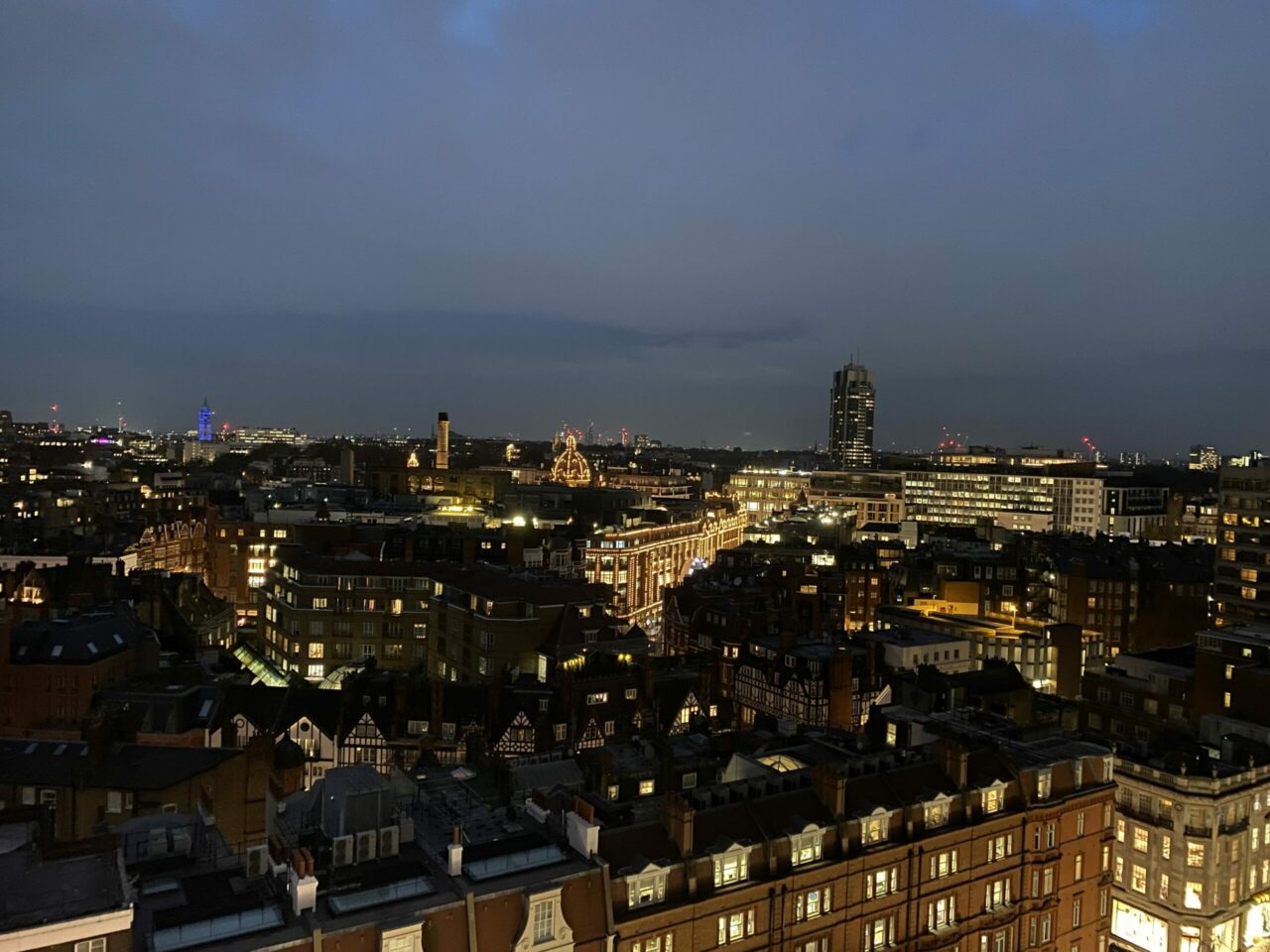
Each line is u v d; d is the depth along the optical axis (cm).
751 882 6769
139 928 5075
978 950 8012
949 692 13175
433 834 6431
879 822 7494
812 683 14888
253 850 5828
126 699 11762
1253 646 12644
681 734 12606
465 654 16225
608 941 6031
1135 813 10138
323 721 12469
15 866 5312
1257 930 10156
